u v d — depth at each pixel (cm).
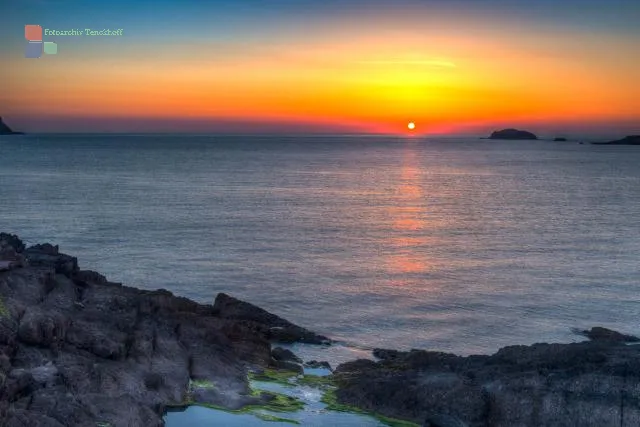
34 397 2309
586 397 2642
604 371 2759
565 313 4856
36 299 3162
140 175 16938
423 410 2827
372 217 10019
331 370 3581
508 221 9762
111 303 3403
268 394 3017
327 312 4797
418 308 4941
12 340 2602
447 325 4534
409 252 7212
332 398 3034
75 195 11788
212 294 5228
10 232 7712
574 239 8131
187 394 2877
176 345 3169
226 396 2912
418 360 3397
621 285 5725
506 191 14538
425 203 12019
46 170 18012
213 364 3130
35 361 2625
